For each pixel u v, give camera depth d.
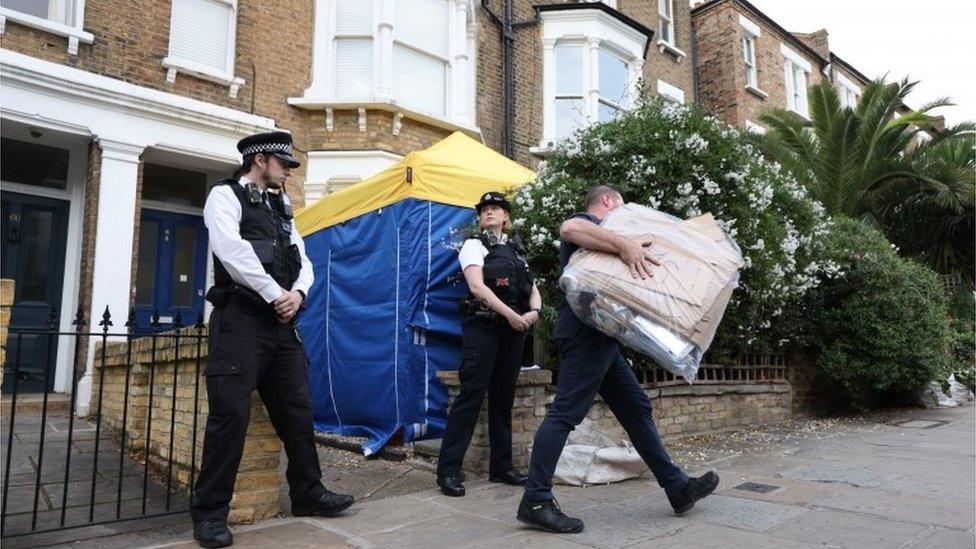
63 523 3.10
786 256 6.14
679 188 5.39
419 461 4.85
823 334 8.09
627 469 4.24
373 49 9.38
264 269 3.19
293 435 3.46
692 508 3.55
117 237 7.33
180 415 4.11
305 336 6.36
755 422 7.02
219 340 3.16
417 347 5.34
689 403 6.18
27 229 7.66
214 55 8.54
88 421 6.47
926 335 7.99
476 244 4.20
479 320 4.05
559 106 12.25
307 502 3.48
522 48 12.13
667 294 3.03
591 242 3.20
